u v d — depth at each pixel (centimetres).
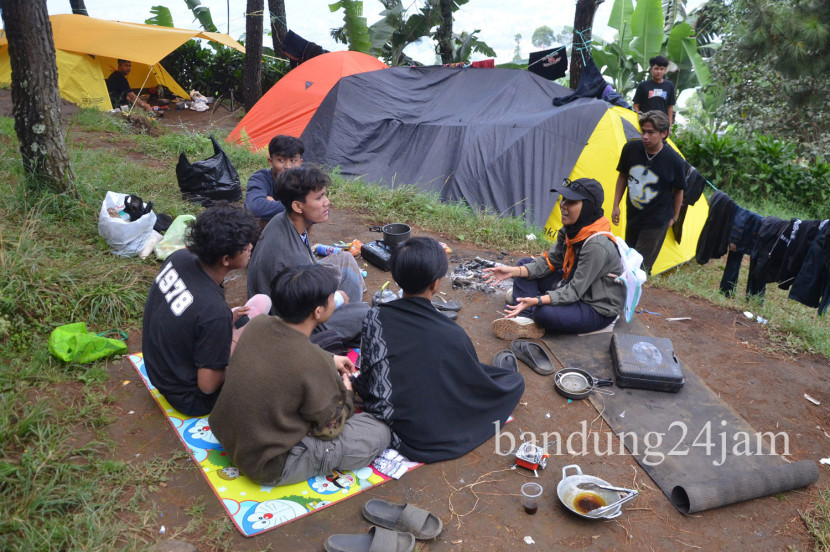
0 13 462
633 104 845
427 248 285
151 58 1236
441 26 1503
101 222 454
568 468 301
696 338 450
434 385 290
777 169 1059
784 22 959
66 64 1170
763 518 281
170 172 716
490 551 251
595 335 421
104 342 356
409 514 255
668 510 280
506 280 500
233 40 1457
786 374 407
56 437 284
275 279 257
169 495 266
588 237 399
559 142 748
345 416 279
